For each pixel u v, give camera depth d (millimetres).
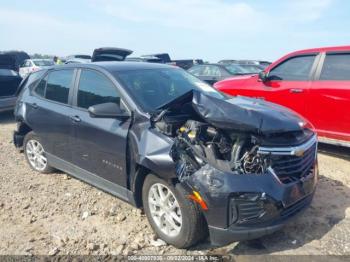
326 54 5930
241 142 3191
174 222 3367
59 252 3379
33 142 5391
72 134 4402
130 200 3818
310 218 3908
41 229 3785
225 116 3201
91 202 4359
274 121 3314
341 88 5566
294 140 3367
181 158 3197
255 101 4348
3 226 3854
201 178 3059
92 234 3666
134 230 3723
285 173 3215
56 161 4910
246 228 3025
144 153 3393
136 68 4457
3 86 9523
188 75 4910
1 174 5332
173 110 3557
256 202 2990
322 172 5320
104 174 4066
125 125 3723
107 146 3879
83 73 4531
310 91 5957
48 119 4805
